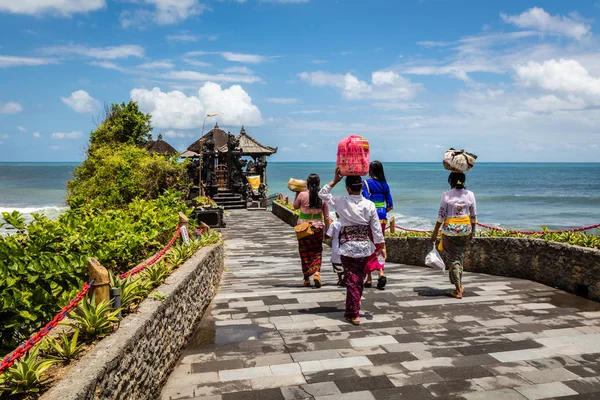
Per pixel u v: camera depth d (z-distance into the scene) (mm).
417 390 3572
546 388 3588
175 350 4184
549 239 7086
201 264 5641
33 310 4047
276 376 3852
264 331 4992
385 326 5074
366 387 3629
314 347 4484
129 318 3412
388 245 11148
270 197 29109
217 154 30328
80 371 2555
